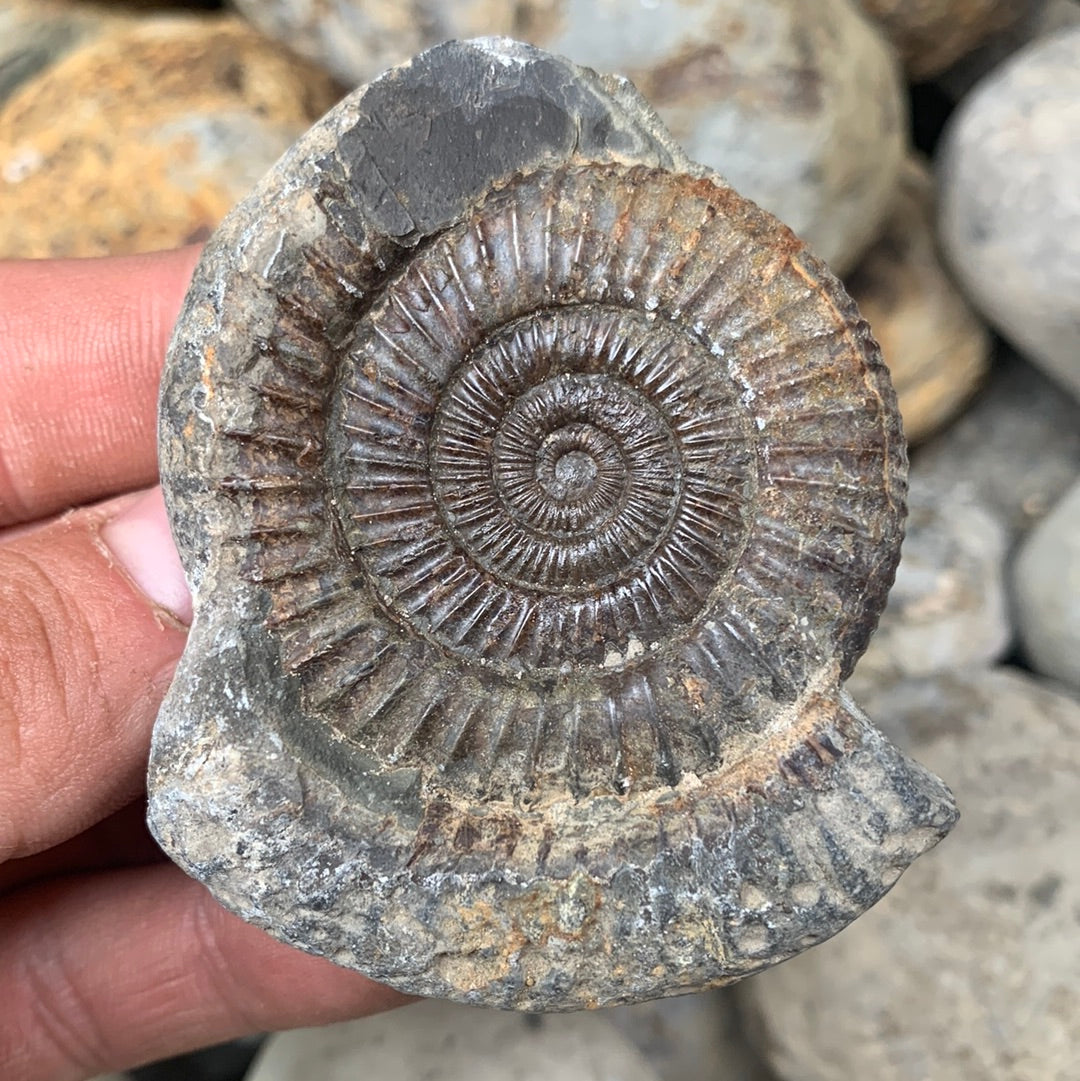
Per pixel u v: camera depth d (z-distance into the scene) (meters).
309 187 0.08
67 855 0.11
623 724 0.08
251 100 0.13
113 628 0.09
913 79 0.15
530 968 0.08
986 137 0.13
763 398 0.08
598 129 0.08
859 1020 0.12
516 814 0.08
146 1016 0.10
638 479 0.08
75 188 0.12
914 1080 0.12
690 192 0.08
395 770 0.08
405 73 0.08
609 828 0.08
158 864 0.11
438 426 0.08
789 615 0.08
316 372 0.08
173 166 0.12
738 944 0.08
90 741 0.08
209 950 0.10
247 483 0.08
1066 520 0.14
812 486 0.08
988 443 0.15
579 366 0.08
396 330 0.08
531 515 0.08
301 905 0.08
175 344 0.08
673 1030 0.13
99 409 0.11
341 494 0.08
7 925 0.10
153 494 0.09
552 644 0.08
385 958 0.08
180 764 0.08
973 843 0.12
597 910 0.08
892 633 0.14
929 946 0.12
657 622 0.08
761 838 0.08
